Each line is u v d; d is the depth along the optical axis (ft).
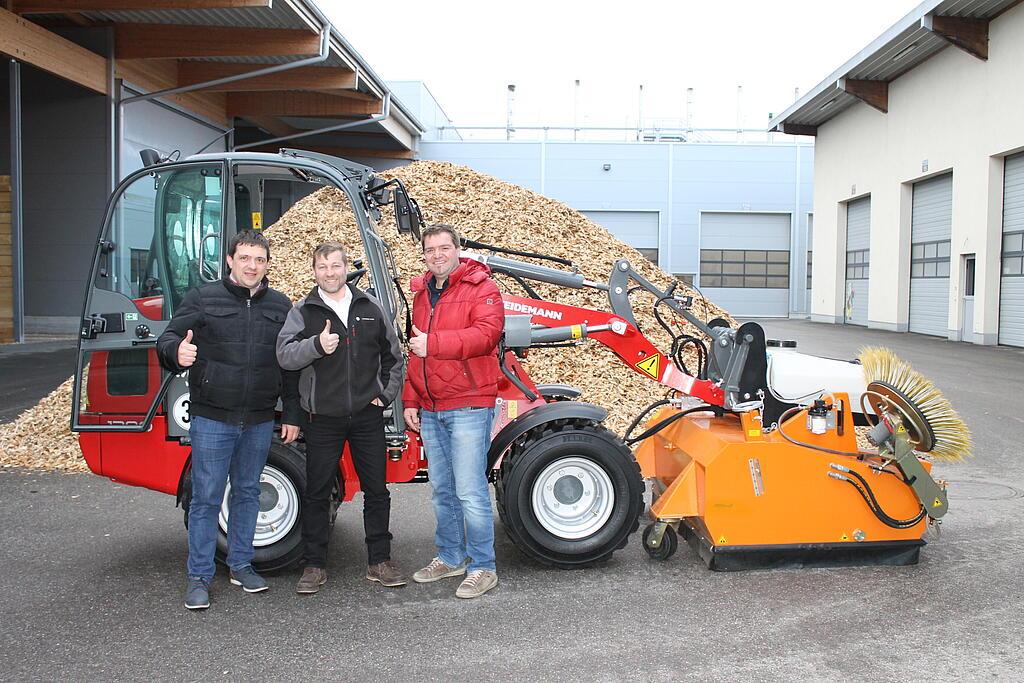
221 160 15.15
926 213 74.23
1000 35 60.64
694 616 13.10
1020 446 26.71
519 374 17.02
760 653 11.75
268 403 13.69
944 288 70.64
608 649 11.90
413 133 104.42
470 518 14.07
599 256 34.14
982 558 15.83
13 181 51.65
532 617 13.08
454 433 13.91
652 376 17.01
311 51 55.98
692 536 16.34
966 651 11.80
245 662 11.52
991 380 41.93
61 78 52.85
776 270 114.93
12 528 17.85
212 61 63.72
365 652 11.83
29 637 12.36
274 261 31.01
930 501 15.14
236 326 13.32
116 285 15.19
